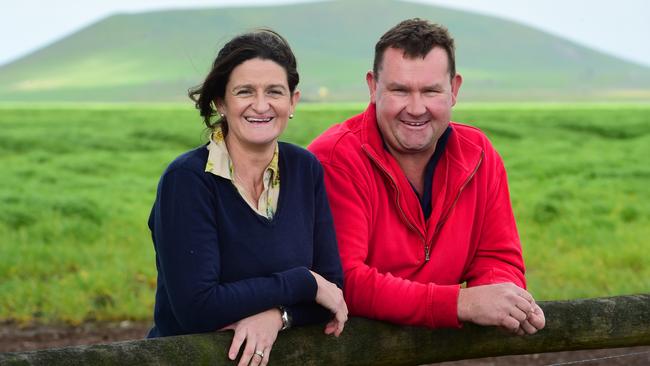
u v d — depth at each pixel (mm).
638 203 14984
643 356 6973
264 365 2428
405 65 3029
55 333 7930
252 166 2688
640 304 2854
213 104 2725
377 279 2793
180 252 2531
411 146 3076
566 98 130875
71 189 16766
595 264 10273
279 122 2670
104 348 2148
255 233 2613
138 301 8648
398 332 2699
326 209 2811
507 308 2648
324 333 2570
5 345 7504
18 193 15539
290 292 2516
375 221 3096
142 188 17406
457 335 2750
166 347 2248
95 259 10398
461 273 3271
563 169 19453
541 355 7191
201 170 2598
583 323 2795
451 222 3168
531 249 11258
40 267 10234
